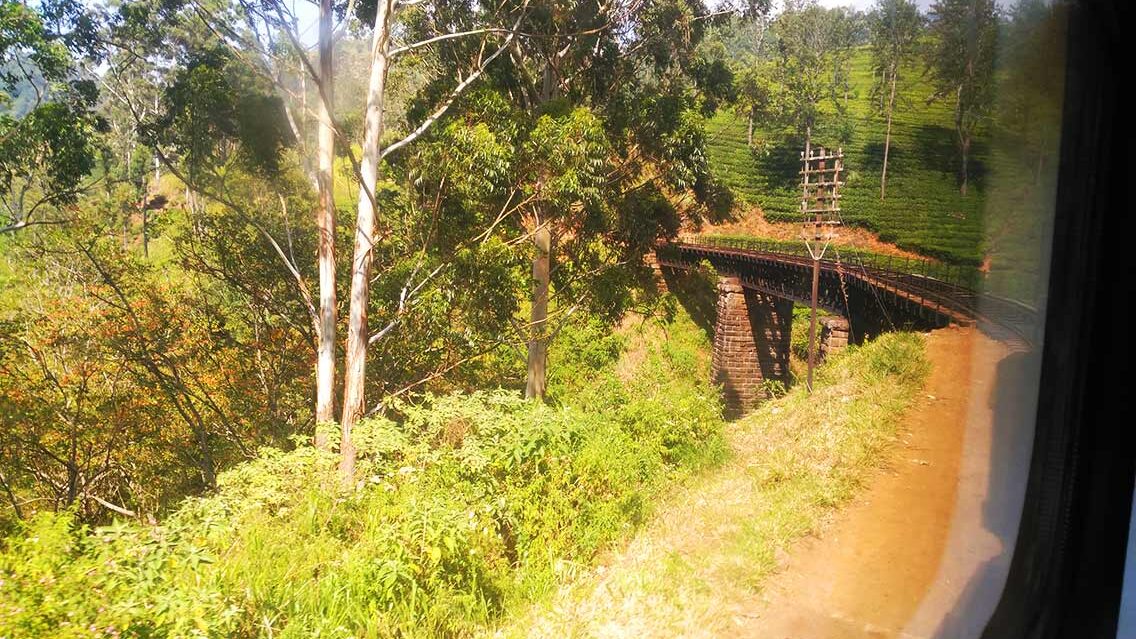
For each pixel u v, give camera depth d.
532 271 14.92
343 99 13.73
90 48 12.99
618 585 4.88
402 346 14.57
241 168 13.43
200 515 5.30
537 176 12.76
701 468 7.79
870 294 13.53
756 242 30.78
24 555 4.17
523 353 17.39
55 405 14.96
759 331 27.02
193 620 3.83
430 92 13.71
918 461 4.96
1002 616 2.34
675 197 16.19
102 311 15.43
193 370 16.16
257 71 10.69
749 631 3.91
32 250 15.91
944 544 3.29
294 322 14.86
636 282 15.98
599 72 15.25
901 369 7.27
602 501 6.29
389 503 5.60
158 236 15.77
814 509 5.11
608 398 12.38
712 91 15.51
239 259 14.65
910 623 3.15
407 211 14.09
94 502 16.08
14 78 13.48
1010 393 2.39
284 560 4.81
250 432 16.25
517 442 6.39
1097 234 1.95
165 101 13.22
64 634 3.49
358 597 4.52
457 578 4.91
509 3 13.12
